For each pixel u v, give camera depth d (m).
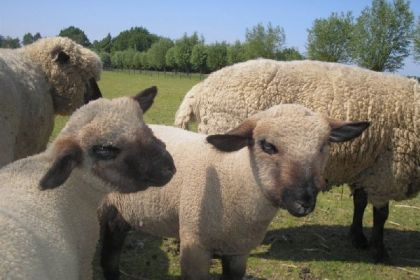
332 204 2.02
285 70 1.45
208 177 0.95
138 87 8.72
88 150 0.77
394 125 1.40
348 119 1.39
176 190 0.99
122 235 1.14
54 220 0.72
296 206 0.79
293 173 0.79
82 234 0.80
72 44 1.50
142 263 1.35
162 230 1.06
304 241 1.60
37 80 1.37
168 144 1.06
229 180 0.92
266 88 1.43
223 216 0.93
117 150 0.77
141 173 0.77
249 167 0.90
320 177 0.82
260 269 1.37
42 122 1.36
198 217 0.95
